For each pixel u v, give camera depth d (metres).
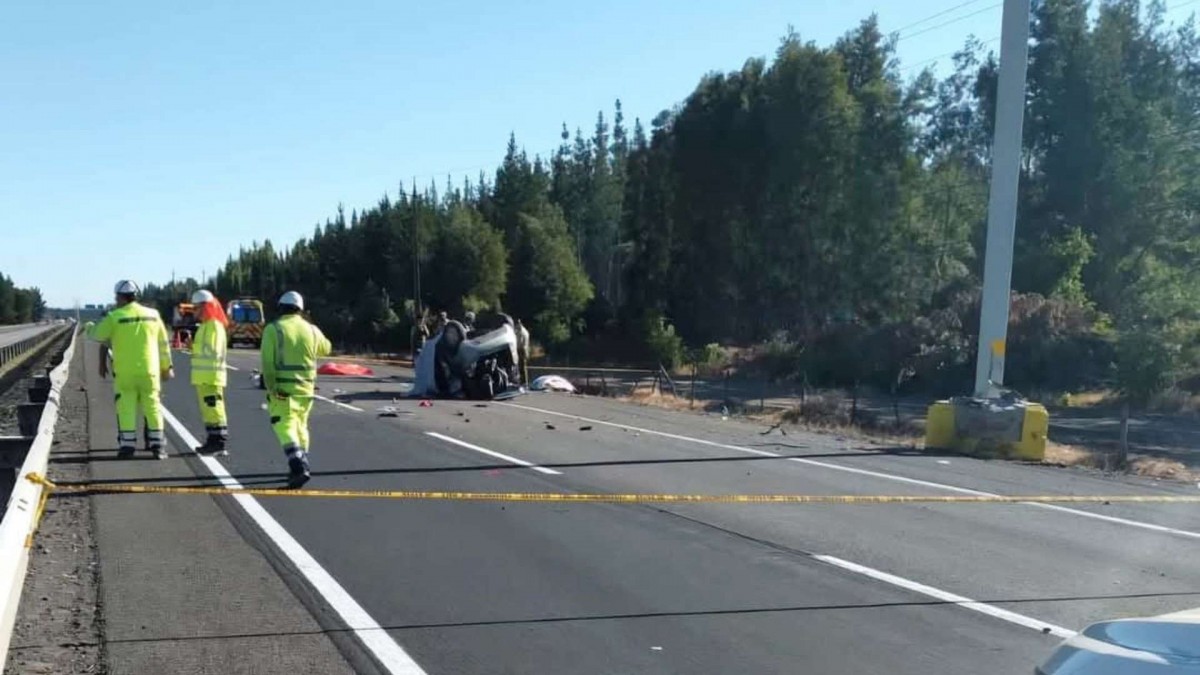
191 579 7.23
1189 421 32.56
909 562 8.20
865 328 49.56
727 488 11.66
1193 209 59.59
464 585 7.22
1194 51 67.31
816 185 62.16
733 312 68.50
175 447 13.66
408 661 5.68
